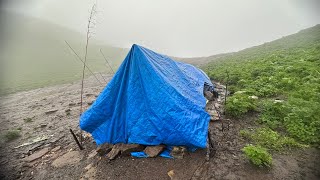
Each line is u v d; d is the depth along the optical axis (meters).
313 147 4.61
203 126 4.90
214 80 15.25
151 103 5.00
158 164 4.66
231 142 5.30
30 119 10.80
